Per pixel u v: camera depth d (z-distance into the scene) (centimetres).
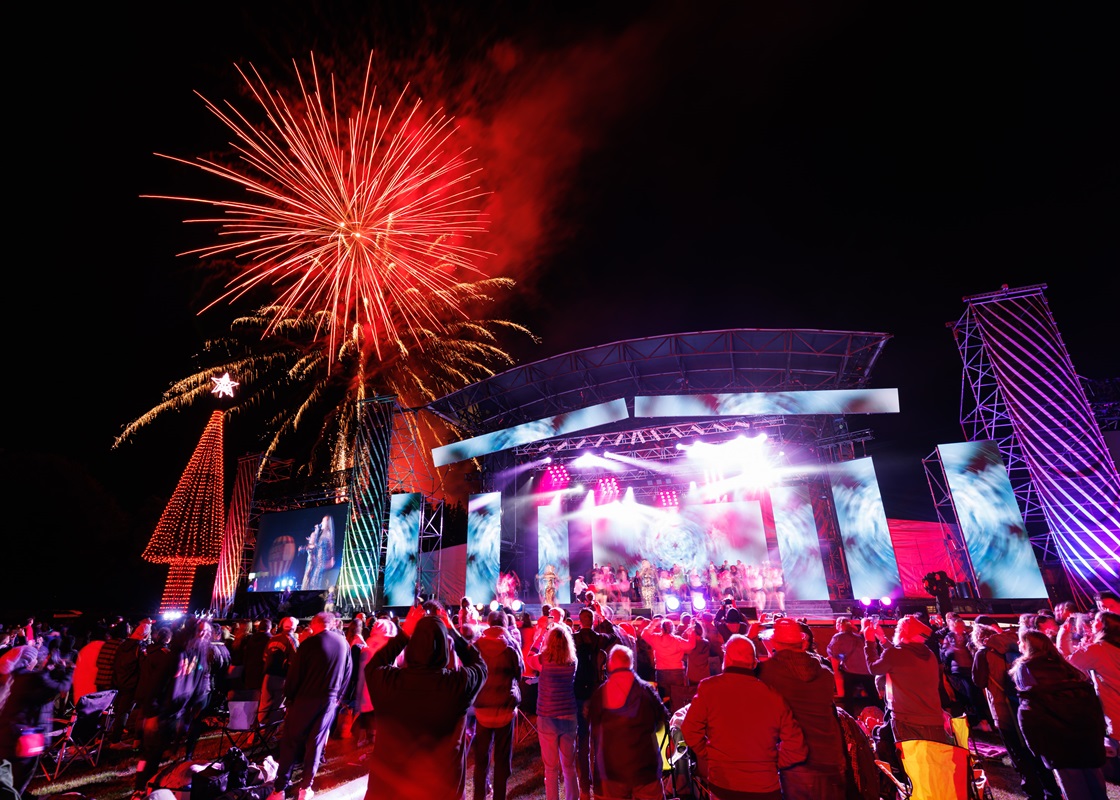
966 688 759
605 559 2123
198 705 632
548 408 2159
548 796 508
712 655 890
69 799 414
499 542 1883
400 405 2055
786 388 1933
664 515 2105
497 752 514
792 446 1950
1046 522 1304
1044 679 421
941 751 367
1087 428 1310
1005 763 675
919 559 1889
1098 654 500
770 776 326
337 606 1788
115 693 760
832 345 1783
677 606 1839
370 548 1819
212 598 2048
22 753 455
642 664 838
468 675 339
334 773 680
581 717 622
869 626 982
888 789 399
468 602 844
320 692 566
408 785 306
